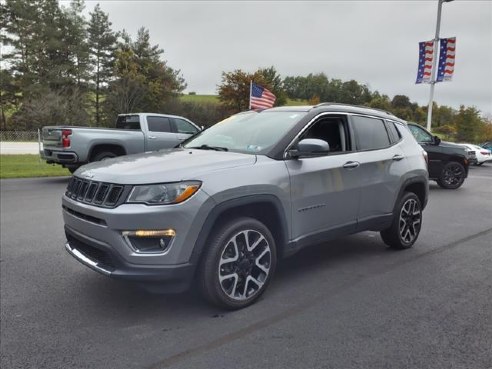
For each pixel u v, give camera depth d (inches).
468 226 282.0
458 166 494.0
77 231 141.3
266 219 156.2
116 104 1749.5
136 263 125.2
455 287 167.9
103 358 114.7
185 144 191.8
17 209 319.3
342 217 178.2
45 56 1747.0
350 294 159.5
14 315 141.1
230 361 113.0
